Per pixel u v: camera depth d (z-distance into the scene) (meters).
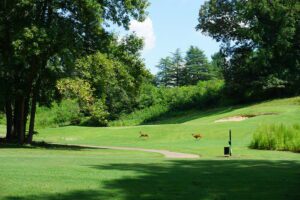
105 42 34.09
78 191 11.34
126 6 32.53
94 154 25.92
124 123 74.38
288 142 30.84
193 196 11.14
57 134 58.38
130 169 15.32
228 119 55.62
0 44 31.52
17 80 33.50
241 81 72.44
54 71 31.64
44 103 38.81
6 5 30.08
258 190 12.01
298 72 69.50
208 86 79.62
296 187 12.48
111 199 10.65
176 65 142.88
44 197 10.67
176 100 78.81
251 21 70.06
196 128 49.66
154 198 10.81
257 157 24.25
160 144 40.53
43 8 31.55
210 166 17.20
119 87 34.94
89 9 30.36
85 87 32.34
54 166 15.30
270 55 67.00
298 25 69.44
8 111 36.59
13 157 19.30
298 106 55.91
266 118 49.97
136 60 35.56
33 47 28.25
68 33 30.11
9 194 10.83
